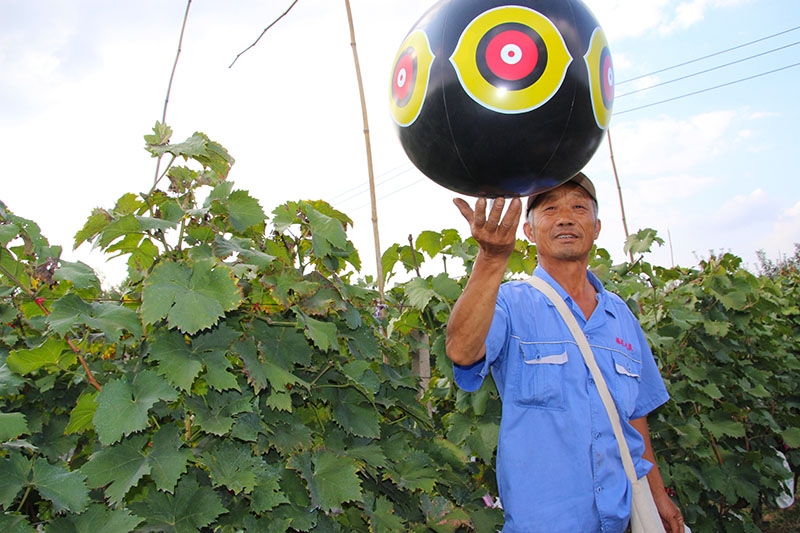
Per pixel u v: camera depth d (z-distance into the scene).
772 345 5.50
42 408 2.17
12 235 1.76
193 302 1.64
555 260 2.35
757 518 5.35
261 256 1.90
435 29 1.65
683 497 4.22
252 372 1.78
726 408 4.47
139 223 1.73
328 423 2.19
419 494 2.39
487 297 1.98
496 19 1.58
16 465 1.59
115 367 1.89
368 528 2.16
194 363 1.67
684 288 4.88
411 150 1.76
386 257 3.26
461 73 1.56
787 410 5.97
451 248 3.24
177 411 1.81
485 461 2.76
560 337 2.20
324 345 1.89
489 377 2.75
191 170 1.99
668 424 4.23
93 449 1.81
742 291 4.81
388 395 2.49
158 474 1.60
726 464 4.48
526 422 2.15
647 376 2.53
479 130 1.57
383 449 2.34
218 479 1.66
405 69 1.71
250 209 1.93
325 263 2.20
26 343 2.19
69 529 1.55
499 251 1.91
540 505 2.06
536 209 2.38
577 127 1.60
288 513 1.85
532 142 1.58
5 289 2.20
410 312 2.97
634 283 4.71
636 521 2.11
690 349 4.58
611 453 2.10
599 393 2.15
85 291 2.14
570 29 1.59
